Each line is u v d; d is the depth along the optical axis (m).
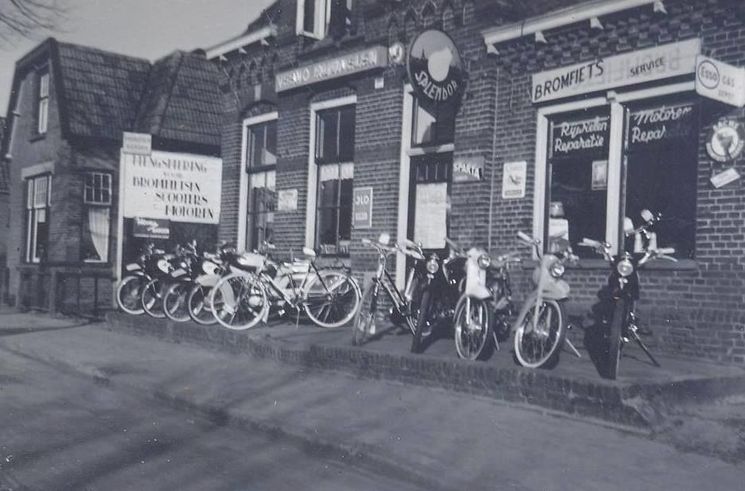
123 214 16.06
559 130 10.12
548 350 8.04
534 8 10.84
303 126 13.76
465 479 5.18
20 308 19.03
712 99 8.16
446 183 11.62
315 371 9.38
